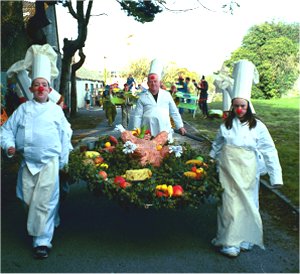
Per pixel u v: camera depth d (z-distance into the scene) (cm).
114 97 1533
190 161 546
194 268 442
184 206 464
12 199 646
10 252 476
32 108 486
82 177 482
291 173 788
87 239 512
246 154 471
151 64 712
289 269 444
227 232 464
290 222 570
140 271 435
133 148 540
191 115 1897
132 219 580
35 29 1214
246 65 488
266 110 1916
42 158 474
